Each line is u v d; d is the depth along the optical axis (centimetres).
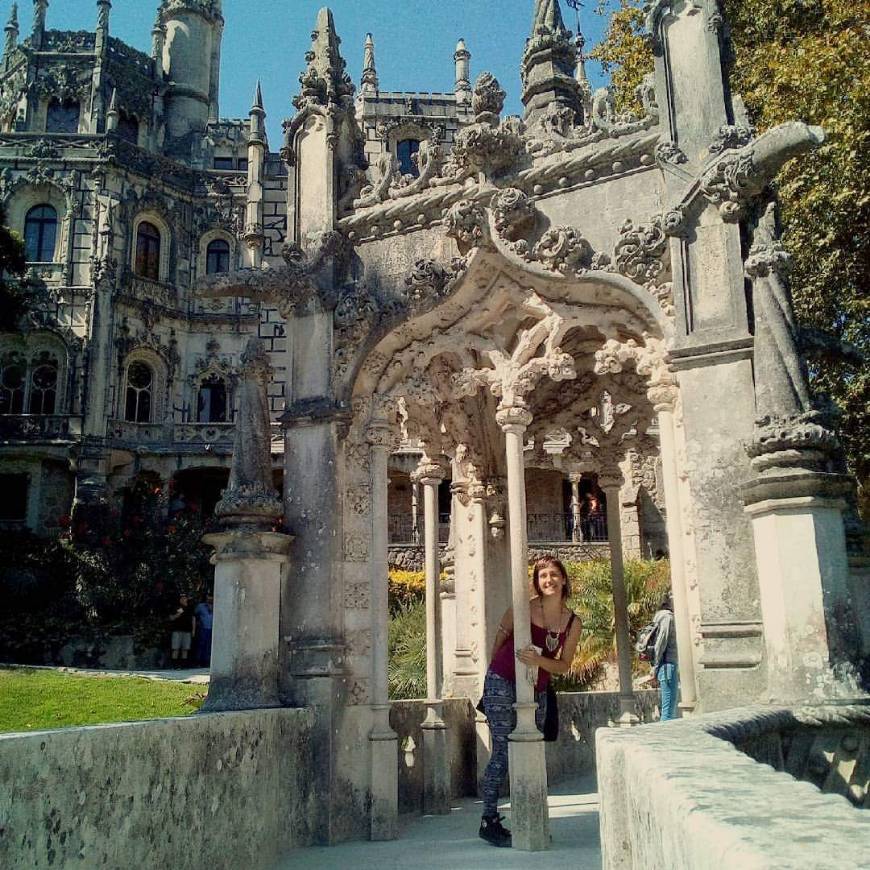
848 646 546
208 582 3094
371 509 905
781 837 153
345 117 1006
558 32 1065
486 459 1195
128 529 3291
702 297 737
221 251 4509
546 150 873
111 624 2881
